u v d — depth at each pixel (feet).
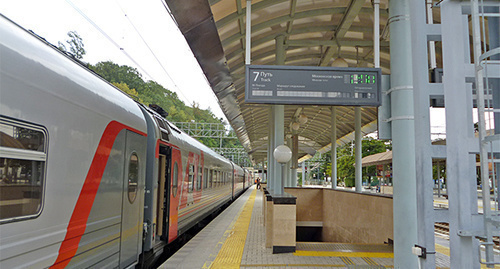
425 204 9.40
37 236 9.52
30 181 9.29
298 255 22.94
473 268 8.14
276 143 32.24
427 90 9.78
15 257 8.68
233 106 39.29
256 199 80.12
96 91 13.43
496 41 8.59
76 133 11.59
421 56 9.86
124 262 16.10
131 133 16.55
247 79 18.10
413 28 10.09
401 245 15.30
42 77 10.01
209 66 24.84
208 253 23.68
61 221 10.68
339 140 75.82
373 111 46.78
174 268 19.92
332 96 18.07
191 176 32.73
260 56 35.24
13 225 8.61
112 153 14.39
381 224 27.32
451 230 8.41
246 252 24.00
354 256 22.63
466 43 8.68
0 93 8.34
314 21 29.50
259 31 28.63
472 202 8.29
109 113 14.11
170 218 24.81
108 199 14.05
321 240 47.47
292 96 18.04
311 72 18.21
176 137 27.02
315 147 90.79
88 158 12.38
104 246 13.84
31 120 9.38
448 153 8.49
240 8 22.68
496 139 6.63
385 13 26.25
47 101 10.11
